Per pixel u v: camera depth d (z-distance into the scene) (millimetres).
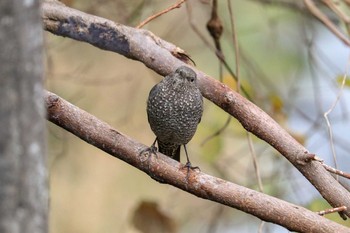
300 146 7051
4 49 4121
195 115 8508
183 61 8328
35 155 4207
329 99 13305
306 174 6996
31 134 4195
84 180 14250
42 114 4258
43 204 4246
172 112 8398
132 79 13633
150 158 6945
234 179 11883
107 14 11367
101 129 7031
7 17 4121
